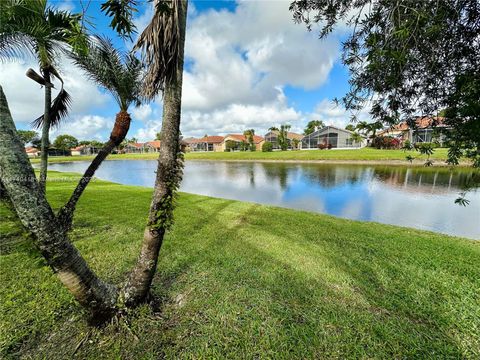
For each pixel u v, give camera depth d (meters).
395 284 2.77
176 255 3.51
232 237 4.32
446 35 1.45
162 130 1.98
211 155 37.84
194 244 3.95
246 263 3.29
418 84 1.68
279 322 2.15
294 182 13.25
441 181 12.49
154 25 1.75
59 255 1.62
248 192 10.77
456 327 2.09
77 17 1.39
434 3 1.36
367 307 2.37
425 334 2.01
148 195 8.53
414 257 3.49
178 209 6.51
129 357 1.78
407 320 2.18
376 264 3.27
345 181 13.07
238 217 5.75
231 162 29.58
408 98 1.71
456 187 10.87
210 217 5.71
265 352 1.83
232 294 2.55
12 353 1.81
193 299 2.46
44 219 1.55
